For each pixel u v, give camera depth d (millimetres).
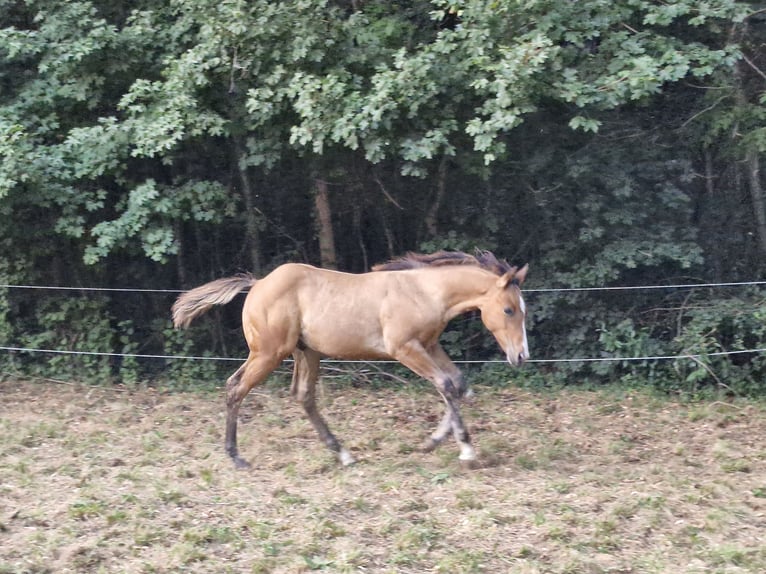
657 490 5344
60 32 7500
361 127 6645
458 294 5699
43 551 4480
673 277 8281
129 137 7418
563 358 8219
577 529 4789
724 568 4445
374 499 5148
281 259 8664
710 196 8266
